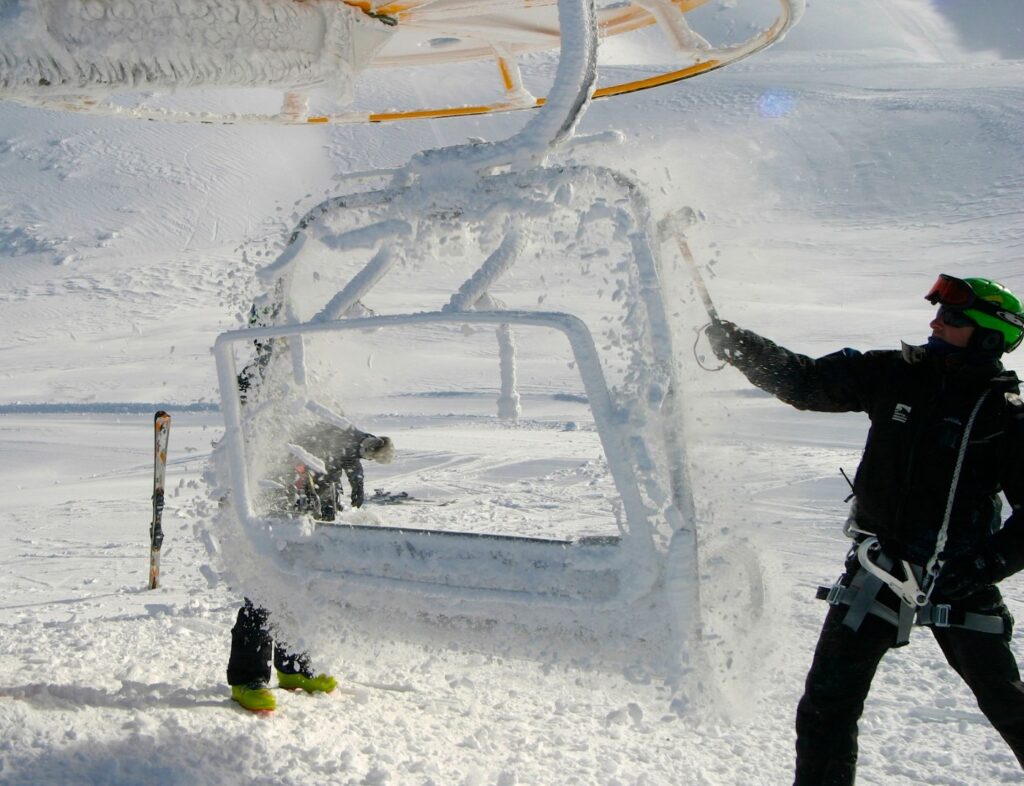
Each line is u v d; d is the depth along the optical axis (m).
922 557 2.59
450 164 2.81
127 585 6.81
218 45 3.11
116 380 26.62
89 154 80.81
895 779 3.23
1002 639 2.61
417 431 15.47
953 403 2.61
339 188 3.20
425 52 4.91
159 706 3.35
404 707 3.77
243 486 3.02
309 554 2.94
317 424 3.38
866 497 2.68
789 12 3.72
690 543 2.49
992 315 2.58
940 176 61.22
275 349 3.20
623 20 4.72
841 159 66.06
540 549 2.65
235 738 3.07
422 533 2.82
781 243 48.56
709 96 81.88
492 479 11.17
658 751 3.43
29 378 28.03
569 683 2.97
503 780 3.01
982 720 3.72
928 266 41.91
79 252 64.44
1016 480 2.54
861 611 2.60
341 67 3.48
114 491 12.15
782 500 8.17
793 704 3.86
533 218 2.71
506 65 4.96
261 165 78.44
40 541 8.96
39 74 2.79
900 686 4.10
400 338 26.47
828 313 30.50
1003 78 85.38
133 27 2.93
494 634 2.75
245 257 3.14
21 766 2.71
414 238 2.85
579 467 11.61
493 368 23.12
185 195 73.88
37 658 4.00
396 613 2.85
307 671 3.72
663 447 2.58
